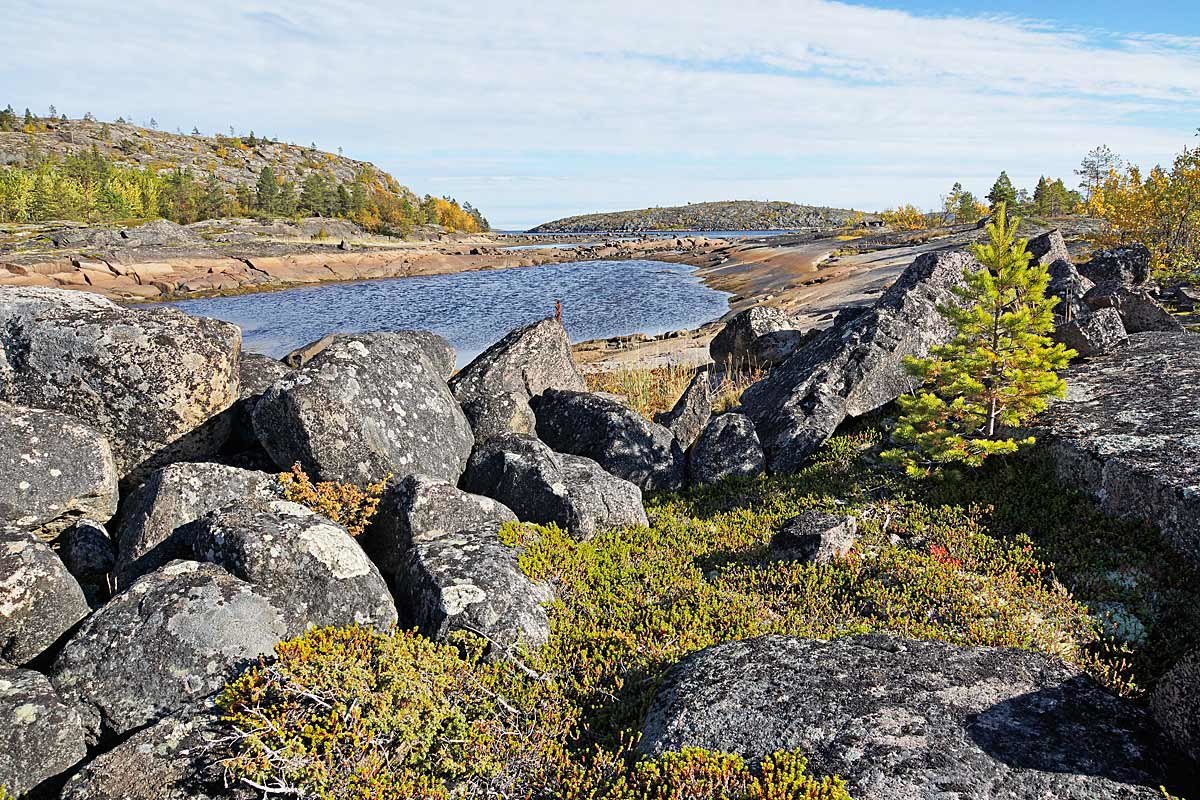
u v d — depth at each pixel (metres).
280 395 9.95
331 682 6.05
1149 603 8.23
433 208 188.12
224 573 7.31
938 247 60.34
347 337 11.27
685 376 22.31
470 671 6.88
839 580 9.27
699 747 5.84
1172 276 32.03
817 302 41.47
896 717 5.94
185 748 5.64
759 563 10.05
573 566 9.40
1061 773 5.36
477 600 7.73
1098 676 7.18
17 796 5.74
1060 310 18.55
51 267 74.56
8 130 181.38
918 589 8.83
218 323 10.97
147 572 7.82
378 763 5.61
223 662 6.59
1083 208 64.88
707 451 13.64
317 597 7.51
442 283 86.69
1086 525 9.76
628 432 13.59
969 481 11.47
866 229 131.38
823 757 5.60
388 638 6.90
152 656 6.55
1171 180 37.69
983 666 6.68
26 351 9.80
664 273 83.75
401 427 10.80
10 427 8.57
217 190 138.62
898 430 11.93
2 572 7.01
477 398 13.76
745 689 6.45
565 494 10.77
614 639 7.90
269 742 5.58
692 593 9.07
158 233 96.19
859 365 15.02
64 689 6.46
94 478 8.99
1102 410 12.01
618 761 5.97
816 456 13.55
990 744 5.64
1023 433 11.84
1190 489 8.62
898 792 5.22
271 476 9.89
